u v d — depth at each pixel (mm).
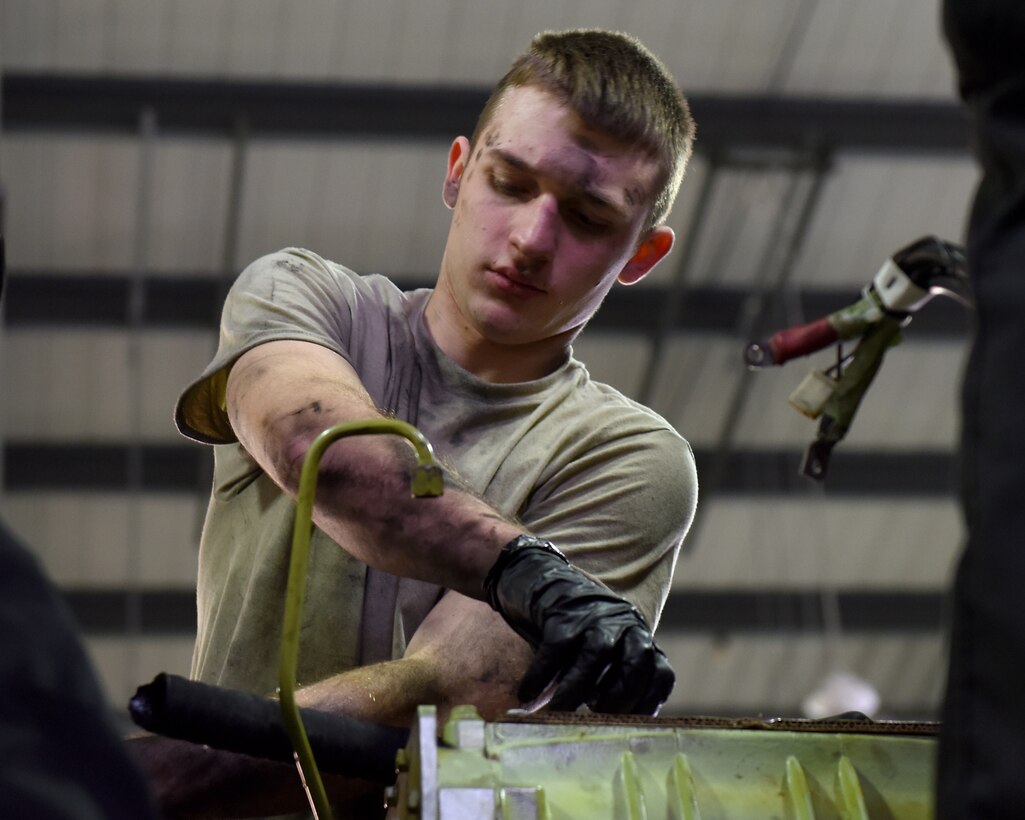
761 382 11211
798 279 10930
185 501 11289
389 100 9844
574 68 2053
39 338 10469
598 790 1194
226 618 1986
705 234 10641
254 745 1343
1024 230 982
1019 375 950
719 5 9734
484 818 1146
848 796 1229
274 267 2072
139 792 803
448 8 9547
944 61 10125
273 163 9961
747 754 1236
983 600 930
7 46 9500
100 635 11742
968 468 967
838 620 12414
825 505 11828
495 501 2047
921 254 2107
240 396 1872
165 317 10453
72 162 9867
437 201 10172
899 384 11297
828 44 10000
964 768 918
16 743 766
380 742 1394
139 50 9625
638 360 11055
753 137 10250
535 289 2035
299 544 1231
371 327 2111
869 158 10375
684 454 2172
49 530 11383
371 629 1958
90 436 11078
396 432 1224
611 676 1475
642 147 2064
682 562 12289
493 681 1845
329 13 9531
